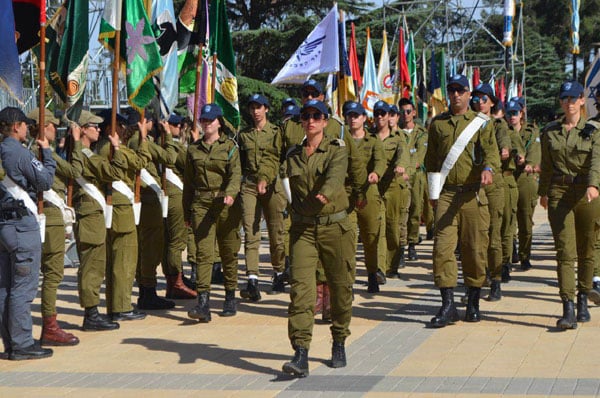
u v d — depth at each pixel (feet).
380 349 25.75
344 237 23.08
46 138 26.84
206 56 38.73
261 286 39.19
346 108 34.73
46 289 27.45
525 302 32.94
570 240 27.86
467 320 29.50
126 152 29.22
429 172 29.14
